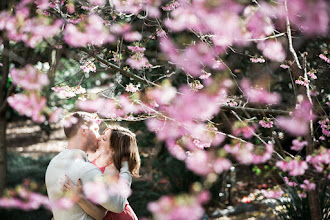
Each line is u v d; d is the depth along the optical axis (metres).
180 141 3.38
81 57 3.46
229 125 4.39
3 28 3.05
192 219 1.60
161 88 3.15
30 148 9.66
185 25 2.83
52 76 3.40
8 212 4.57
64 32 3.08
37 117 2.68
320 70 4.16
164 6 3.41
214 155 2.95
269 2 3.11
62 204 2.26
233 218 5.14
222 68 3.51
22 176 6.20
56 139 10.64
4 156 4.77
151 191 5.21
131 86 3.44
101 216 2.36
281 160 3.11
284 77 5.92
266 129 4.47
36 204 2.39
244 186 6.25
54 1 3.14
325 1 1.51
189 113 1.96
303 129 3.12
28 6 3.16
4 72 4.43
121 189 2.33
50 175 2.40
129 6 3.29
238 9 1.70
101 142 2.73
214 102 1.95
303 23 3.01
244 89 3.94
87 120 2.58
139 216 4.78
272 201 5.55
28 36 3.08
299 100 3.16
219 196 5.42
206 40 3.27
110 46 4.38
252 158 2.98
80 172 2.32
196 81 3.25
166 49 3.65
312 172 3.19
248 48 5.28
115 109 3.28
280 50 3.10
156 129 3.46
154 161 5.65
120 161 2.67
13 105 2.61
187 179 5.10
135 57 3.39
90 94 3.21
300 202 4.12
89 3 3.29
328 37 4.38
